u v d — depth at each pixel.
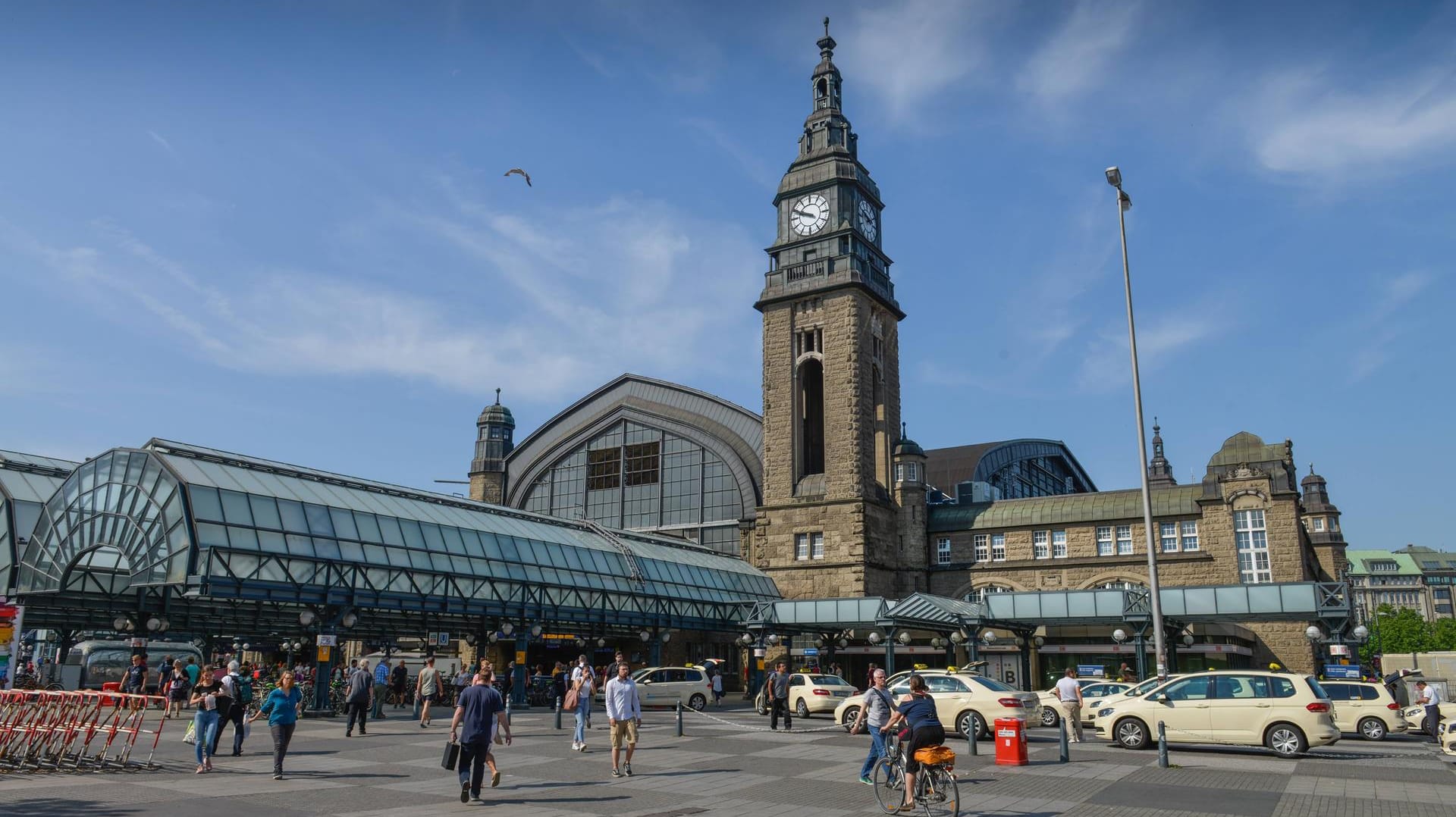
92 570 40.16
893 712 18.95
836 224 70.81
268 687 37.62
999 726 24.34
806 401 75.94
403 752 25.94
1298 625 57.94
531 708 46.38
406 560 43.38
